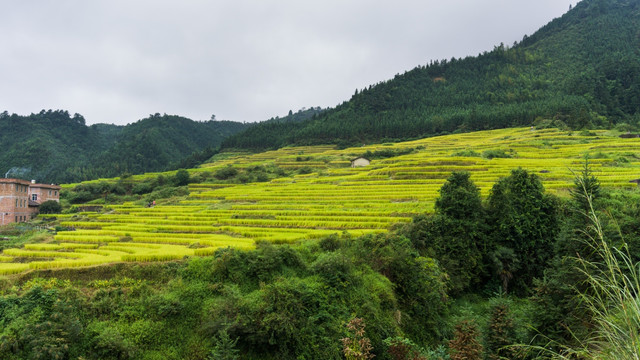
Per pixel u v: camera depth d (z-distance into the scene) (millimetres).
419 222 47844
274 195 87562
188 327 28359
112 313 27766
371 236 42031
